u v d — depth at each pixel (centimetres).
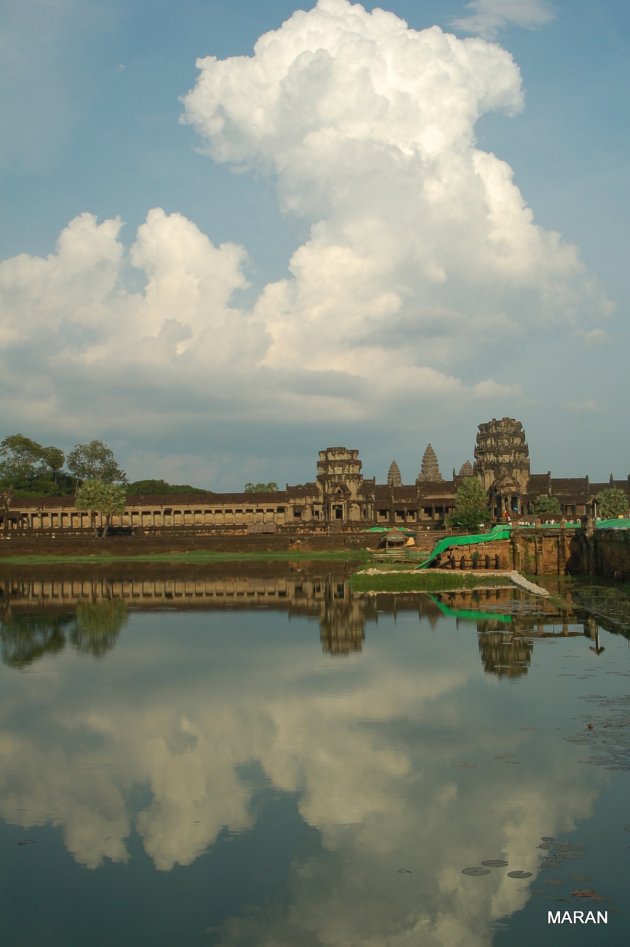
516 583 10525
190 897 2659
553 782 3391
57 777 3672
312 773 3616
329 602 9412
